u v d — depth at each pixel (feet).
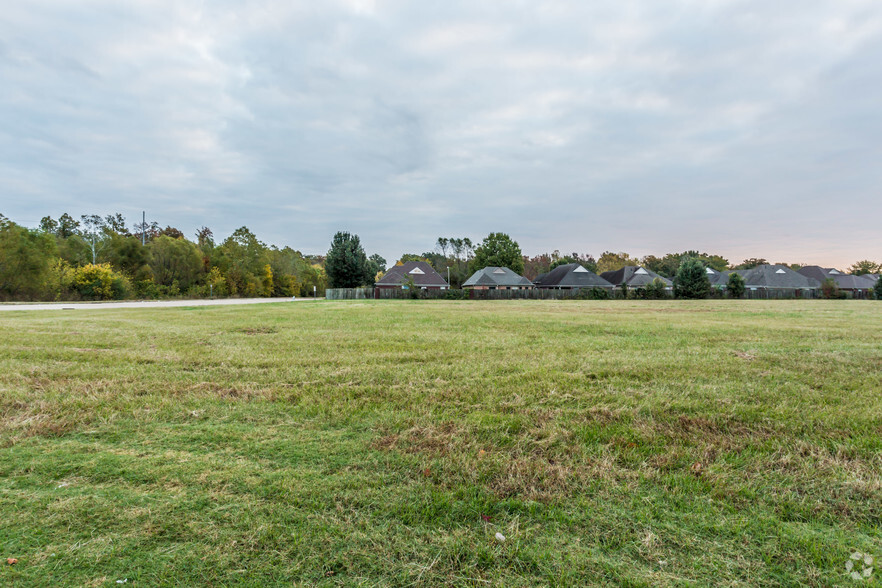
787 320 43.19
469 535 6.47
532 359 20.22
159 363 18.80
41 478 8.02
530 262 268.21
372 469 8.57
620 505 7.32
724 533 6.49
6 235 95.96
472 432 10.73
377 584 5.43
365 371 17.47
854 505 7.31
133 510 6.95
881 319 44.78
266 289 189.57
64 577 5.41
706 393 14.34
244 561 5.82
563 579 5.51
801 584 5.39
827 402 13.50
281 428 10.91
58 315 44.19
